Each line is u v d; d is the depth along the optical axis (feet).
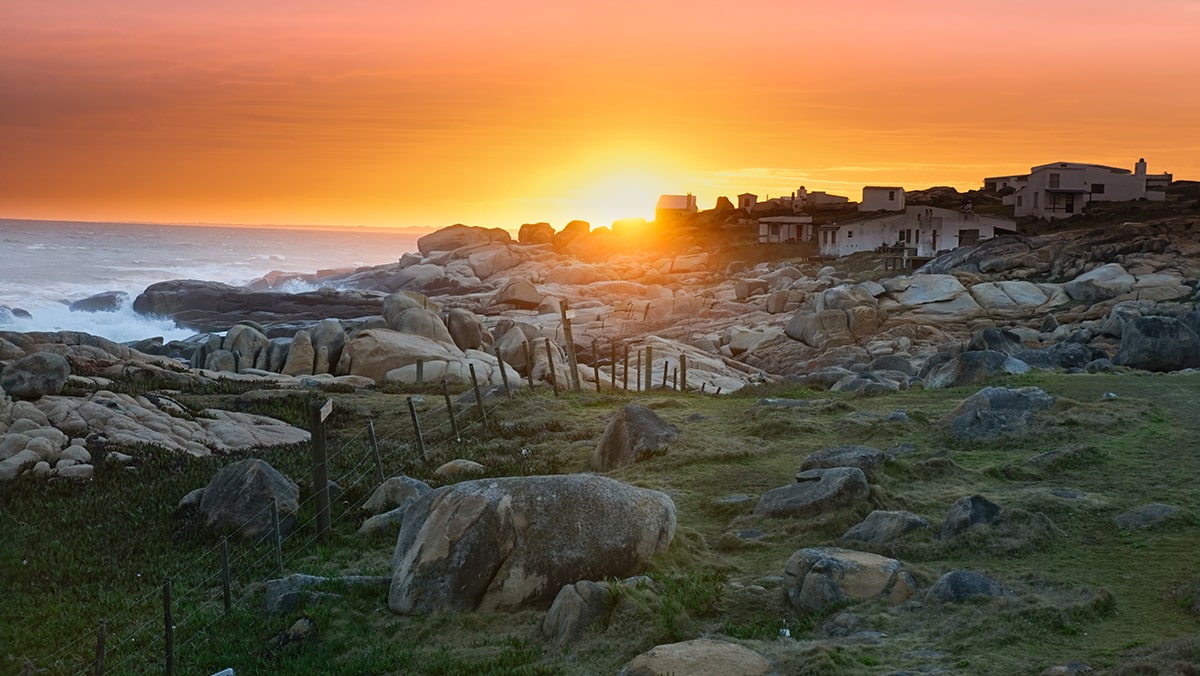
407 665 43.32
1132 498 56.29
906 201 442.09
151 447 90.38
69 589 60.18
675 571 49.85
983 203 440.45
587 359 208.74
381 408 113.39
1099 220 350.64
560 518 50.29
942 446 73.46
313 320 324.39
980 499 52.16
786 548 53.47
